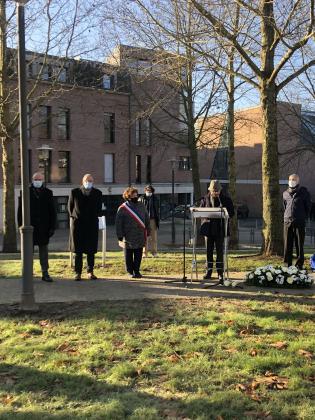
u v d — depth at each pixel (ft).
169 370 15.93
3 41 57.52
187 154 159.43
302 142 103.60
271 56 39.50
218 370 15.97
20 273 33.88
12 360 17.12
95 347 18.16
